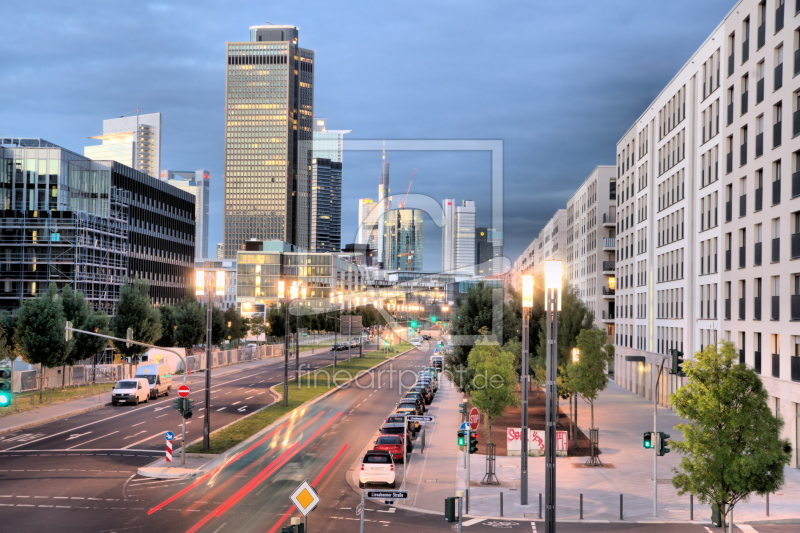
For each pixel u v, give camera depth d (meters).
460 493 18.77
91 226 98.62
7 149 99.00
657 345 64.94
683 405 22.12
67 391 64.75
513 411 56.19
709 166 51.81
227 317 123.62
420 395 57.19
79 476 31.00
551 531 18.94
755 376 21.64
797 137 36.59
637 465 35.91
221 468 33.31
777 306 38.62
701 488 21.08
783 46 38.38
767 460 20.39
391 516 25.52
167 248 133.38
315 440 41.25
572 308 54.47
